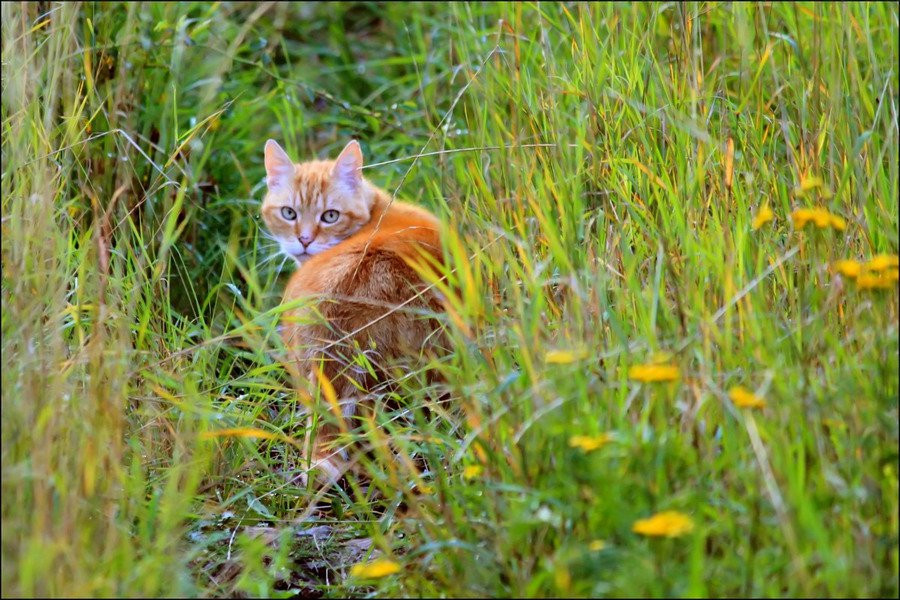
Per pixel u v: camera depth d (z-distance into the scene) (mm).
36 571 4738
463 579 5258
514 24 10469
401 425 7203
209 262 9305
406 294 7086
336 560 6234
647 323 5785
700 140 7320
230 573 5922
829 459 5102
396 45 13141
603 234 6984
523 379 5652
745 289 5543
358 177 9352
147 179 9305
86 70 8273
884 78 8539
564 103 8734
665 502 4734
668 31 9555
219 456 6816
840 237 6520
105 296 6949
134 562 5500
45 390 5594
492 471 5574
